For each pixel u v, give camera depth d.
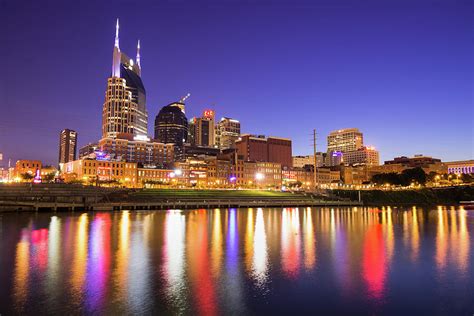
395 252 45.56
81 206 121.50
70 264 38.00
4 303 25.98
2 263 38.47
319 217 101.94
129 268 36.31
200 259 40.84
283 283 31.25
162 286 30.16
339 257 42.16
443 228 73.44
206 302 26.41
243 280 32.12
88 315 23.83
